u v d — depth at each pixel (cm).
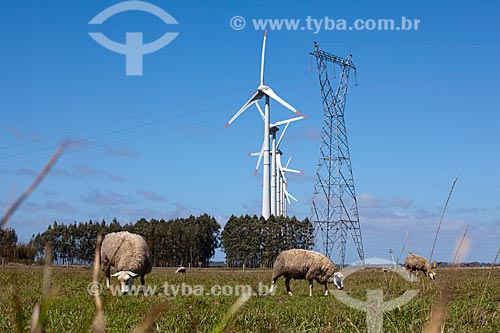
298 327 1138
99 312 143
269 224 11581
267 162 8138
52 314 1038
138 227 12125
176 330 1002
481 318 1180
